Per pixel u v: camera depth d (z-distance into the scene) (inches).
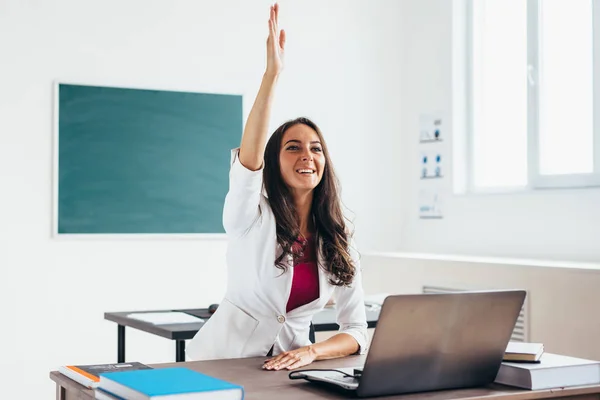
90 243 183.5
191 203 193.3
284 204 86.4
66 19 181.6
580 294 146.9
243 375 74.1
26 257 177.6
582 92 176.9
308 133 86.3
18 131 177.2
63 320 180.7
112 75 185.9
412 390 67.3
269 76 77.2
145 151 188.7
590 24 174.6
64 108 180.9
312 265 89.7
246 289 87.4
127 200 186.7
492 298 68.6
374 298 160.6
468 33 208.4
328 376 69.9
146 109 188.9
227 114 197.8
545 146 186.1
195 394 58.4
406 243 221.6
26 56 177.9
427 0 216.1
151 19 190.1
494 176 204.4
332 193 89.7
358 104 216.4
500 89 202.4
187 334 116.0
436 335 66.4
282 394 65.5
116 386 62.0
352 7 215.5
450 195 209.2
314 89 210.5
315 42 210.7
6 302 175.8
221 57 197.8
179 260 192.4
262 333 87.8
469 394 67.3
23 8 177.8
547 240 181.9
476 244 201.9
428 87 216.1
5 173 176.1
